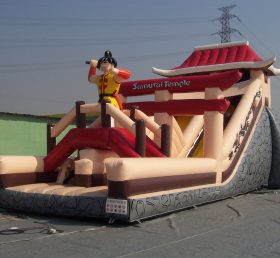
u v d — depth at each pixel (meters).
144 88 8.78
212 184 7.97
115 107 7.25
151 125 7.55
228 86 7.99
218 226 5.82
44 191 6.59
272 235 5.30
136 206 5.71
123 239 4.97
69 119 7.71
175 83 8.38
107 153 7.33
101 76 7.57
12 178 7.11
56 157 7.57
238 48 11.18
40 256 4.21
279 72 11.22
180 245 4.73
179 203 6.70
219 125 8.17
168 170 6.49
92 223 5.95
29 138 13.12
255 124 10.17
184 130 9.89
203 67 10.77
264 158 10.40
